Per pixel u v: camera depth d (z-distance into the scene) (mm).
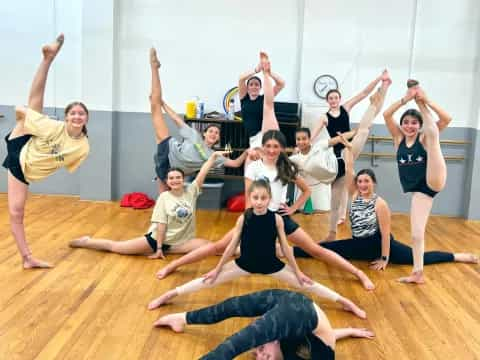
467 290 3674
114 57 5934
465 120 5957
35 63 6035
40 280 3512
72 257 4008
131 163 6191
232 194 6137
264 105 3984
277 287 3584
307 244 3498
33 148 3520
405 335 2943
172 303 3244
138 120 6129
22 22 5984
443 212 6121
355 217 4148
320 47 5910
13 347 2621
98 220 5164
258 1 5957
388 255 4090
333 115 4703
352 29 5883
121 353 2621
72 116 3512
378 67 5934
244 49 6020
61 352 2598
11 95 6098
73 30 5961
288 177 3354
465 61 5875
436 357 2707
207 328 2934
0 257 3918
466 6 5797
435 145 3473
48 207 5621
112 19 5801
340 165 4539
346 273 3969
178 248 4172
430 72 5914
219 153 4199
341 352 2717
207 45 6023
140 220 5246
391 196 6137
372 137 6000
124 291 3404
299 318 2350
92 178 6039
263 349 2400
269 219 2939
